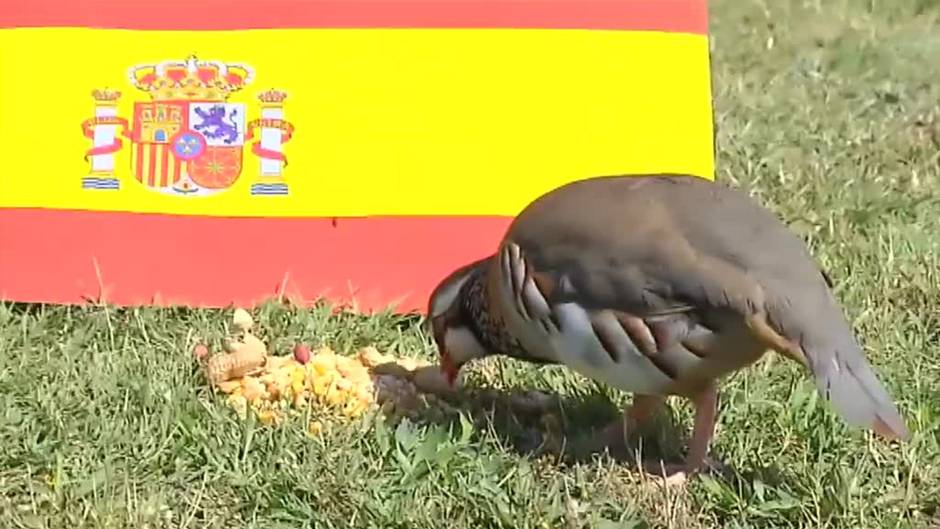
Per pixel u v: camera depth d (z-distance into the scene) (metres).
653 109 4.36
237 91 4.31
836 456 3.48
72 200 4.25
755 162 5.47
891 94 6.38
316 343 4.01
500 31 4.38
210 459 3.43
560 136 4.33
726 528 3.25
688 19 4.45
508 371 3.88
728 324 3.03
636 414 3.52
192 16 4.36
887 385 3.83
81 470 3.39
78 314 4.15
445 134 4.32
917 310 4.32
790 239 3.09
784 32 7.29
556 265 3.17
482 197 4.30
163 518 3.24
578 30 4.39
